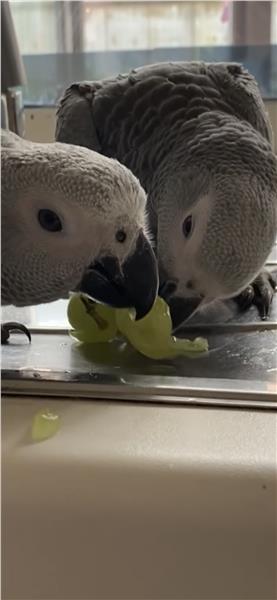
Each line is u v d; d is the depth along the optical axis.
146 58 1.18
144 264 0.57
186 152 0.67
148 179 0.72
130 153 0.74
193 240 0.63
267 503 0.42
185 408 0.50
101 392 0.52
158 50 1.18
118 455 0.44
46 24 1.12
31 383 0.54
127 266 0.57
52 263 0.55
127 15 1.21
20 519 0.44
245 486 0.42
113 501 0.43
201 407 0.50
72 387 0.53
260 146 0.66
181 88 0.73
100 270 0.56
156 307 0.60
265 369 0.57
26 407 0.51
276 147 0.81
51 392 0.53
